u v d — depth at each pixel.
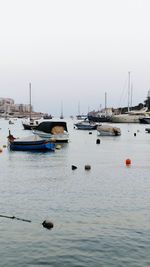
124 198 24.12
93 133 113.44
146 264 13.92
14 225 18.17
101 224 18.45
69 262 14.09
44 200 23.38
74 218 19.45
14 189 26.88
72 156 49.94
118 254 14.78
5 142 76.19
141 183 29.73
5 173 34.53
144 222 18.80
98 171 36.41
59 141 69.94
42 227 17.92
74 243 15.90
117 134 97.69
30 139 54.69
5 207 21.61
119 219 19.31
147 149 62.66
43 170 36.62
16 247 15.45
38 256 14.59
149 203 22.81
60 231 17.36
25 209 21.19
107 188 27.48
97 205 22.19
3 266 13.74
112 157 49.84
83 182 30.00
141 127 149.88
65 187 27.80
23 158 46.47
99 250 15.16
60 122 70.06
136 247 15.47
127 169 38.03
